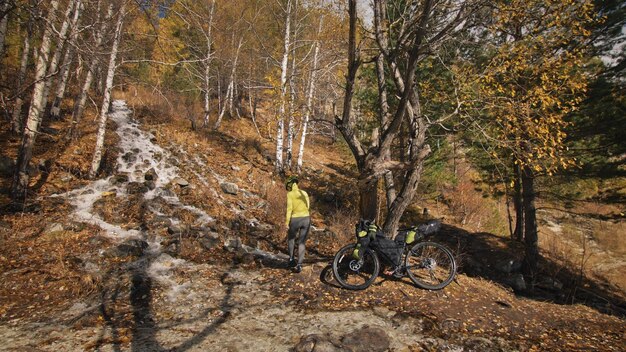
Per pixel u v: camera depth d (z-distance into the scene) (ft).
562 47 25.57
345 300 16.43
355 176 60.59
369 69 42.52
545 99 19.16
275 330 13.61
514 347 13.42
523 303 19.33
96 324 13.48
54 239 20.88
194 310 15.06
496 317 16.22
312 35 50.49
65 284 16.56
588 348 14.03
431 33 18.61
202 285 17.61
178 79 64.85
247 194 36.50
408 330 14.03
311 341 12.40
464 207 50.34
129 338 12.52
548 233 52.95
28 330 12.87
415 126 20.67
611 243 50.62
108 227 23.79
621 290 35.83
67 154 32.94
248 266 20.56
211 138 52.42
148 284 17.11
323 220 34.53
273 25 58.29
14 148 31.01
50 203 24.91
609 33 29.76
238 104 77.30
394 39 27.09
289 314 14.99
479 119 20.39
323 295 16.87
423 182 48.55
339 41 34.35
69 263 18.48
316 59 49.65
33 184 26.94
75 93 50.70
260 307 15.53
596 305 25.84
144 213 26.48
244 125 70.95
